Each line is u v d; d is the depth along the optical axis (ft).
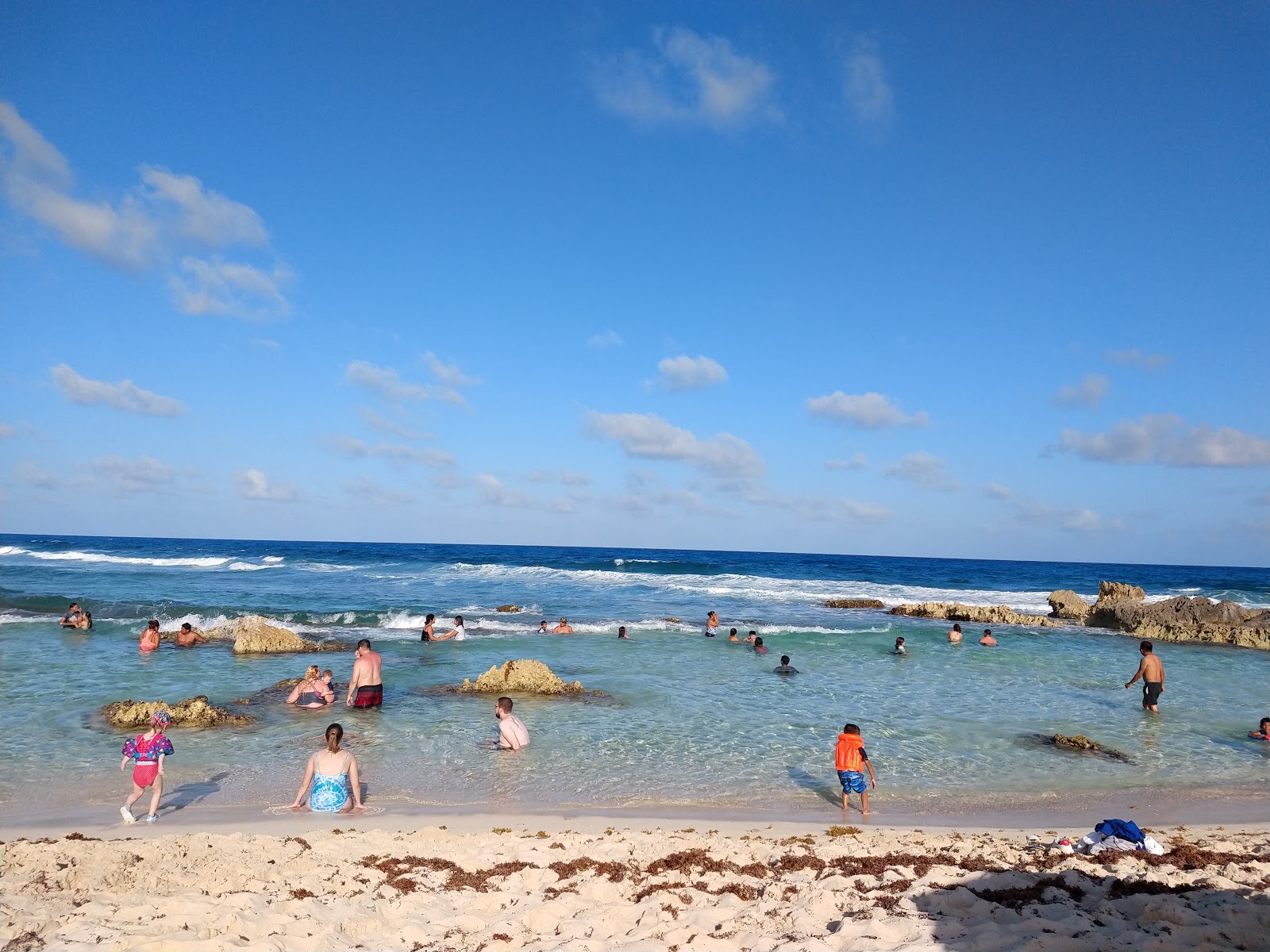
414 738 48.03
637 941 21.24
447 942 21.47
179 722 49.55
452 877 26.63
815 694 63.41
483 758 44.42
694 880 26.35
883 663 79.30
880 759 45.96
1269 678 77.92
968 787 41.32
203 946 19.72
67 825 32.55
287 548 378.94
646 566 252.42
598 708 56.90
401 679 65.21
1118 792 40.96
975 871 26.48
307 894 24.38
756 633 88.84
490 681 61.67
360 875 26.35
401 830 32.86
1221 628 105.50
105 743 44.88
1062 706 61.36
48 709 51.90
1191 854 28.45
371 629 91.50
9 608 97.66
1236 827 35.45
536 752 45.68
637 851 29.50
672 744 48.01
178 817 33.86
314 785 35.40
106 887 24.22
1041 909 22.17
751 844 30.76
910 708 59.11
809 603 142.41
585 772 42.29
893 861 27.86
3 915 21.07
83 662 67.67
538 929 22.38
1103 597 137.90
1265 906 21.98
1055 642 100.83
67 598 98.63
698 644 86.99
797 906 23.57
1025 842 31.99
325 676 57.41
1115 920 21.12
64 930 20.26
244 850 28.48
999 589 210.18
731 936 21.50
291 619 96.17
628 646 84.99
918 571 292.40
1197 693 68.69
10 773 39.47
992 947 19.57
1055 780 42.78
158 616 94.53
